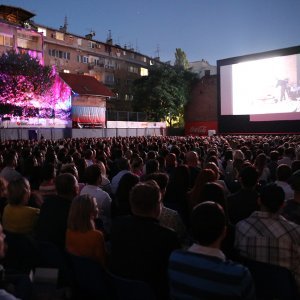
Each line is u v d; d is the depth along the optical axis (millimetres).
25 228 4074
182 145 12844
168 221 3807
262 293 3033
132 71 59281
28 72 32438
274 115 34031
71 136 36969
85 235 3367
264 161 7359
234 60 36469
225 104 37625
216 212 2324
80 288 3408
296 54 32250
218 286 2141
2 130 31578
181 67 51094
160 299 2846
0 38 38438
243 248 3135
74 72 50688
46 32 47781
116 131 41500
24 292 3051
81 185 5820
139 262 2801
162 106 47375
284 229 3059
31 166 7129
